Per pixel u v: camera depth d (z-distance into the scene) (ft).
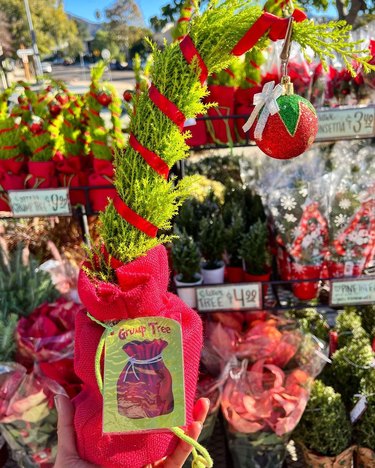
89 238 2.11
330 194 4.07
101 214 1.93
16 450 4.09
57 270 5.25
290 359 4.10
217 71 1.87
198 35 1.73
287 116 1.85
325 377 4.37
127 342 1.82
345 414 3.88
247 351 4.10
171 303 2.06
